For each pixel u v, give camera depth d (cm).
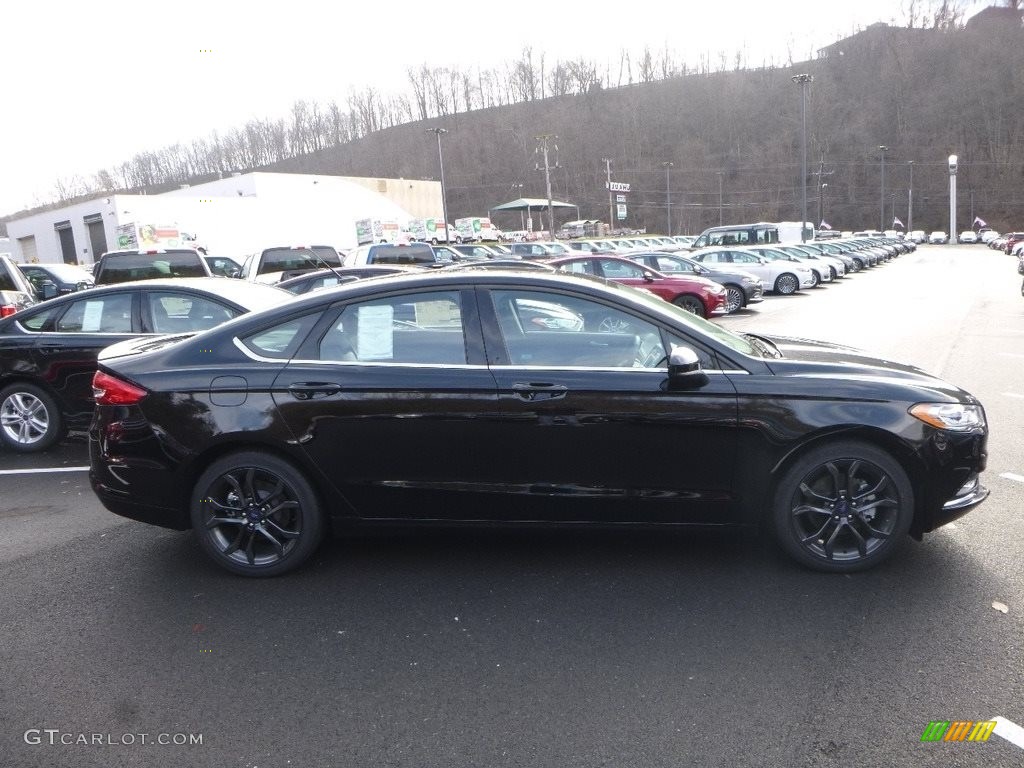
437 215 7175
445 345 409
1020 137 10719
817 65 12888
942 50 11812
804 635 343
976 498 405
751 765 261
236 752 273
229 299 736
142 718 294
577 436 395
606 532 470
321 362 411
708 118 12150
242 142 12612
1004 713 285
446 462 404
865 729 277
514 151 11512
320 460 406
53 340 725
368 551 453
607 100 12419
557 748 271
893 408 389
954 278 3034
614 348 405
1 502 576
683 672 317
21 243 4788
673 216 10956
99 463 425
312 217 4881
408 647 343
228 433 404
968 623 350
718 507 402
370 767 264
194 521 418
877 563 404
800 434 388
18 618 377
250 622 369
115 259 1405
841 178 11112
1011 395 837
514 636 350
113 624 370
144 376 417
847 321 1631
